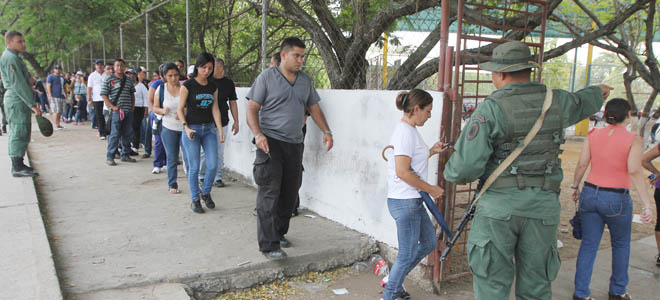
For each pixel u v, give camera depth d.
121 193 5.65
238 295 3.42
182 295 3.06
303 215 5.02
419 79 5.89
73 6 18.02
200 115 4.86
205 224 4.52
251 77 10.55
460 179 2.39
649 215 3.29
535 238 2.34
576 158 11.15
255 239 4.13
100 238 4.02
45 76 22.81
